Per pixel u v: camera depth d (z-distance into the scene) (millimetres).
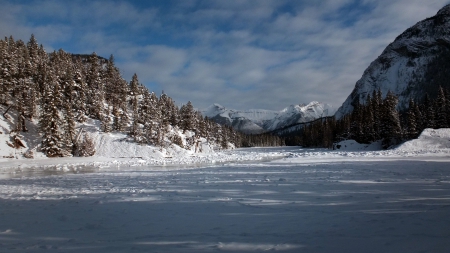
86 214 9984
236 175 21688
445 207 8930
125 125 69000
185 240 6727
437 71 180500
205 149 89000
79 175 25938
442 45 195125
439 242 5867
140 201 12094
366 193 11977
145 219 9000
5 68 61562
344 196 11516
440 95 72875
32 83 65625
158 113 71438
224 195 12859
